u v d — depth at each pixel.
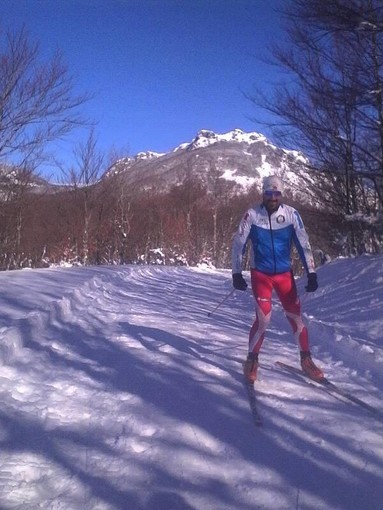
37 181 28.31
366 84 12.66
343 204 19.28
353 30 11.59
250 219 5.52
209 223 40.00
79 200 31.73
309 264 5.53
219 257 38.44
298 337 5.55
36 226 29.42
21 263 26.98
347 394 5.04
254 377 5.24
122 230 32.34
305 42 13.95
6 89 20.58
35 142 22.31
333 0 11.18
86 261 29.53
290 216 5.50
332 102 13.76
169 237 35.69
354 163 16.41
